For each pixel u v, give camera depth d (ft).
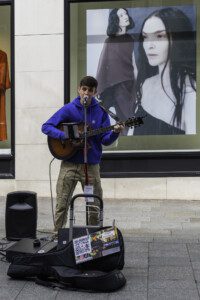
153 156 39.91
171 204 38.11
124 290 20.62
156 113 40.32
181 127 40.06
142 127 40.32
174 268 23.18
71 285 20.66
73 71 41.11
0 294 20.36
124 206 37.45
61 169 25.23
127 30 40.52
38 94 40.88
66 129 23.76
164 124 40.22
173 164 39.93
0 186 41.50
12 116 41.47
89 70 40.98
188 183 39.55
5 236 29.09
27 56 40.91
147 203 38.50
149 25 40.29
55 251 21.25
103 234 20.52
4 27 41.86
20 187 41.22
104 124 24.59
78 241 20.66
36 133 40.91
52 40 40.68
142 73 40.45
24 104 41.04
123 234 29.17
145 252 25.61
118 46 40.63
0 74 41.93
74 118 24.47
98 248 20.44
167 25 40.09
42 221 32.91
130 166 40.19
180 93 40.06
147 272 22.70
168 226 31.14
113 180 40.14
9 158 41.55
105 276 20.36
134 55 40.50
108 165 40.37
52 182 40.86
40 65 40.78
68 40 40.78
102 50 40.81
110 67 40.75
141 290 20.61
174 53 40.09
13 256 22.09
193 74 39.96
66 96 40.73
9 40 41.91
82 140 24.11
